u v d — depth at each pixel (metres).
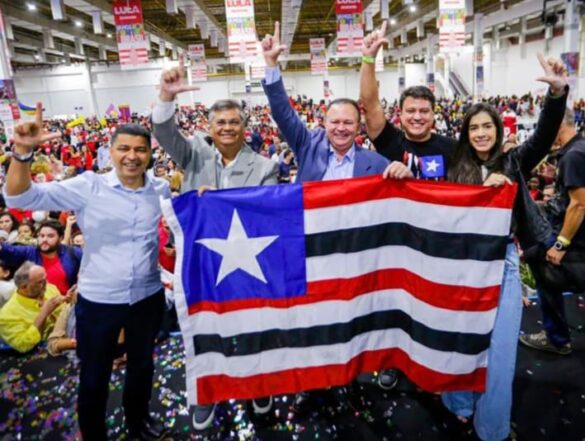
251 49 9.98
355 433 2.33
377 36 2.40
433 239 2.05
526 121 9.58
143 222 2.10
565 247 2.56
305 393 2.52
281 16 21.23
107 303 2.05
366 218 2.10
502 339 2.02
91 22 22.22
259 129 18.12
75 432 2.43
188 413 2.55
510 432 2.27
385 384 2.64
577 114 14.13
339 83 40.56
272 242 2.06
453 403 2.29
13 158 1.78
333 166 2.39
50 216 5.03
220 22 22.89
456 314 2.06
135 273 2.08
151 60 34.59
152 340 2.22
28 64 33.94
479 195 1.98
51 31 20.28
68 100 35.22
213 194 2.03
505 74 30.70
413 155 2.42
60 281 3.75
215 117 2.28
